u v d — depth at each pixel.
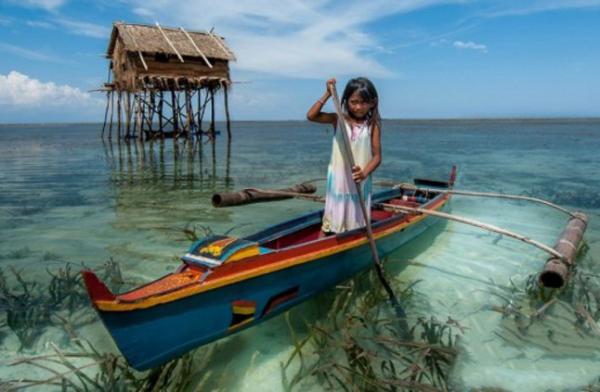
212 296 3.77
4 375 4.01
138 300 3.23
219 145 33.91
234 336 4.64
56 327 4.85
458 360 4.30
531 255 7.34
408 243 7.38
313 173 17.28
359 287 5.81
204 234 8.30
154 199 11.94
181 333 3.63
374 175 17.11
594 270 6.64
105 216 9.86
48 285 5.93
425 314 5.22
